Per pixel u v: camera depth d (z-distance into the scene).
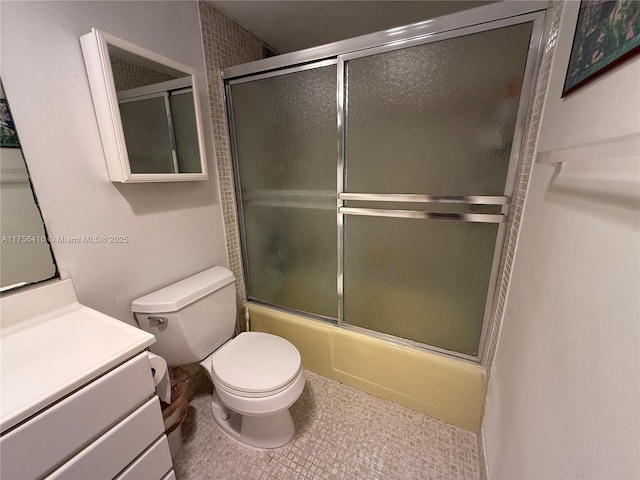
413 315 1.36
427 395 1.35
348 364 1.53
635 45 0.41
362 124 1.22
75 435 0.63
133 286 1.18
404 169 1.19
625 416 0.36
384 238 1.32
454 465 1.15
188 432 1.33
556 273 0.64
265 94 1.42
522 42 0.91
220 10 1.47
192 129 1.32
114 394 0.70
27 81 0.82
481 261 1.16
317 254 1.54
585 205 0.53
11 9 0.78
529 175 0.92
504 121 0.99
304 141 1.39
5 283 0.84
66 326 0.85
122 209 1.11
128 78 1.03
